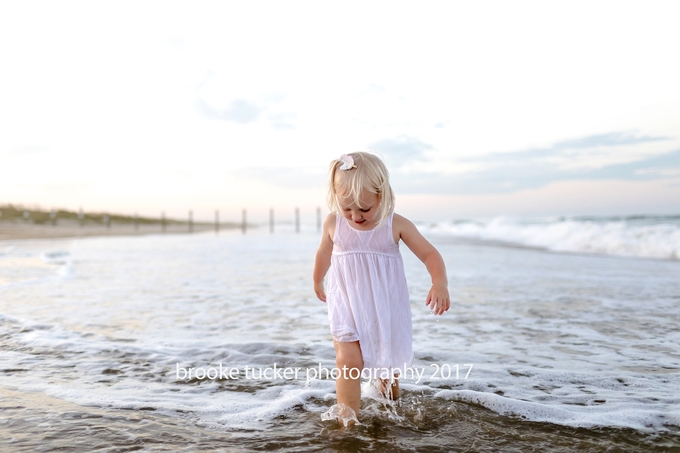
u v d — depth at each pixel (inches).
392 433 71.7
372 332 82.0
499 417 78.2
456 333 146.7
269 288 250.1
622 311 180.4
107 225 1611.7
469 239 737.0
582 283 257.3
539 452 64.8
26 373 104.0
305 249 609.3
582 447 66.3
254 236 1149.1
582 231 585.9
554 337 141.0
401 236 88.5
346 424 75.0
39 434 69.7
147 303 202.8
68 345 129.2
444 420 77.0
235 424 75.4
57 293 232.2
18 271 330.0
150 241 901.8
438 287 83.2
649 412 78.5
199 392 92.7
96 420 76.0
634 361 115.5
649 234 482.9
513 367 109.1
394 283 85.1
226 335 144.3
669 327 153.6
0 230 1107.9
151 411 81.0
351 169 82.4
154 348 126.7
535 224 844.6
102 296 222.7
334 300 85.4
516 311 181.9
